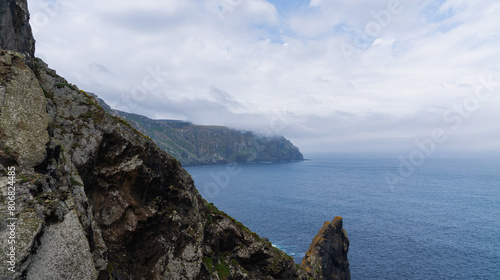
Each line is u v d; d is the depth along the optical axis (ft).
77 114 56.65
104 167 56.95
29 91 40.09
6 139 34.24
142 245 59.93
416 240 333.62
